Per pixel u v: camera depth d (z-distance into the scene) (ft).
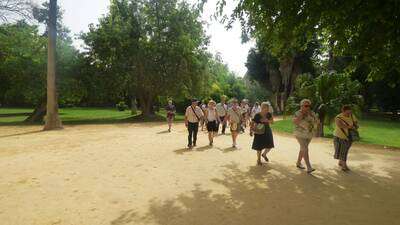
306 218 20.22
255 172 32.04
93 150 43.73
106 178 29.22
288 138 59.88
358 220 19.95
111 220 19.74
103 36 116.78
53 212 21.02
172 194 24.85
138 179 28.96
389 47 28.94
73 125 89.92
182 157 39.11
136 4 121.90
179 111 163.84
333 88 65.82
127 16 122.11
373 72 34.94
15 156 39.45
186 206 22.22
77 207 21.94
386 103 149.18
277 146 49.14
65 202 22.90
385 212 21.35
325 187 27.09
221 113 64.28
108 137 58.70
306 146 32.14
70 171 31.68
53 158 38.11
